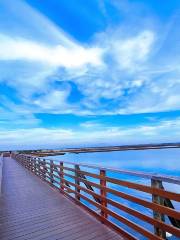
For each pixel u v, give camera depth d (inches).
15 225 154.4
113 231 136.3
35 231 142.3
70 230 141.0
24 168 606.9
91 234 133.0
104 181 152.6
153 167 999.0
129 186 121.3
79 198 202.7
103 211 152.3
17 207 200.1
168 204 100.4
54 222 157.3
